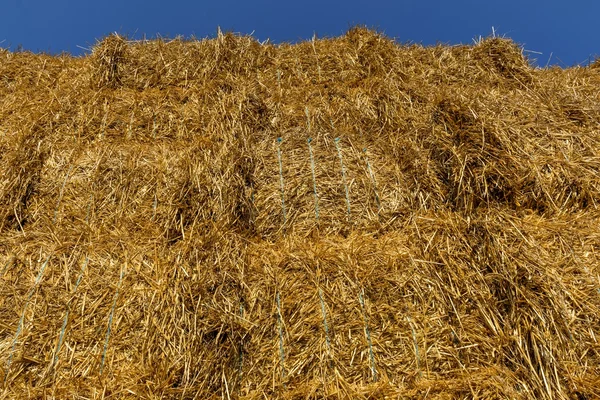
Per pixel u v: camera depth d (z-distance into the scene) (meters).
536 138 3.69
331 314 2.99
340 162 3.77
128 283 3.02
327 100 4.43
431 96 4.29
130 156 3.74
